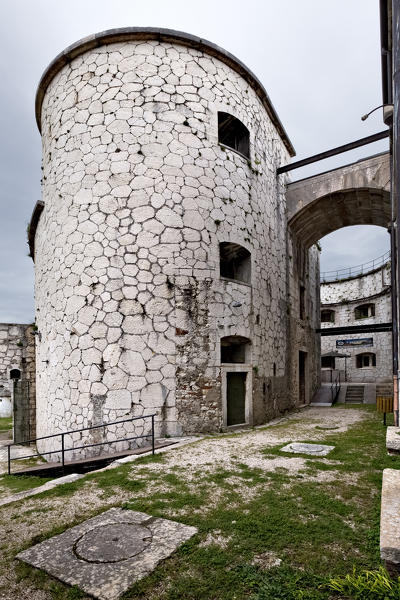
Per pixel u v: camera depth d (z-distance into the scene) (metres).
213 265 8.31
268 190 10.81
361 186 11.35
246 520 3.14
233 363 8.88
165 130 8.20
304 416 10.59
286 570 2.40
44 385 9.09
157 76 8.34
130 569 2.45
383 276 22.45
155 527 3.07
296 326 13.01
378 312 23.66
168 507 3.50
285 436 7.01
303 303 14.55
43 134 9.94
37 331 10.02
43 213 9.68
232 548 2.70
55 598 2.21
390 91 7.20
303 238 14.57
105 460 6.25
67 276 8.06
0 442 11.07
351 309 25.75
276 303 10.88
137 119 8.12
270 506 3.44
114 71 8.32
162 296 7.73
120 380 7.29
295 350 12.66
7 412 15.23
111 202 7.88
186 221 8.09
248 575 2.35
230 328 8.46
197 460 5.22
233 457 5.34
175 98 8.39
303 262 14.93
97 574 2.41
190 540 2.83
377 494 3.70
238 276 9.66
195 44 8.68
